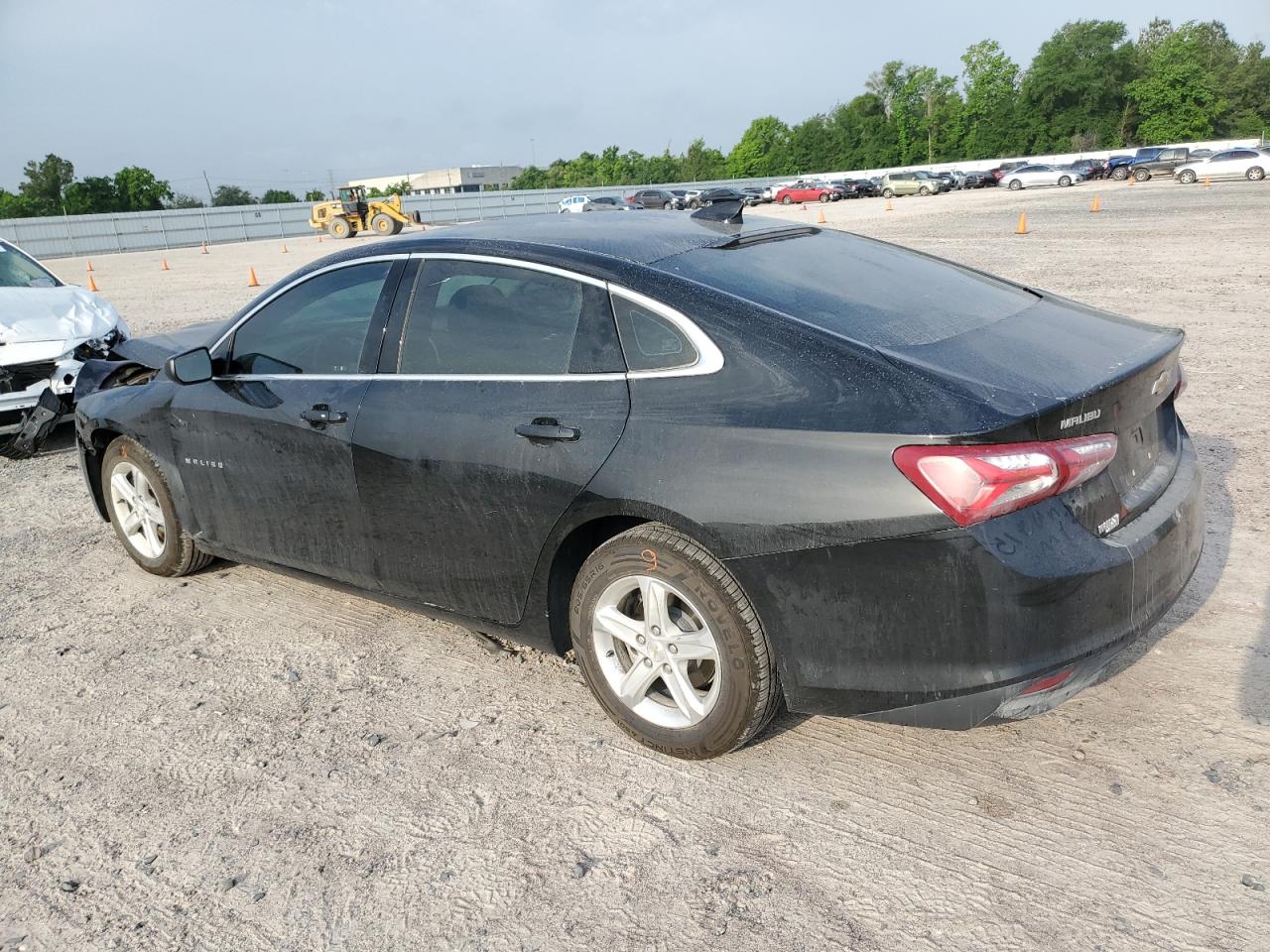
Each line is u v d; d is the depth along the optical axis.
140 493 4.46
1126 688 3.14
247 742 3.19
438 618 3.48
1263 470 5.07
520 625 3.19
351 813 2.79
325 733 3.22
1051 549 2.35
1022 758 2.84
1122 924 2.20
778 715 3.15
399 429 3.23
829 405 2.48
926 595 2.37
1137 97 91.81
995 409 2.32
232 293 19.75
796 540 2.47
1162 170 49.03
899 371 2.47
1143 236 18.14
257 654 3.81
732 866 2.48
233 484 3.90
